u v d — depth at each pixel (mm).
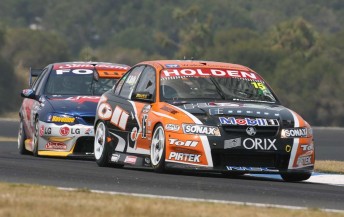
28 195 23547
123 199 23469
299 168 32312
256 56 166125
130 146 35375
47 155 42469
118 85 38250
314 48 168250
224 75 35531
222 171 31656
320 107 152000
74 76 44812
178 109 32844
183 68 35688
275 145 31938
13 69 151500
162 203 22969
